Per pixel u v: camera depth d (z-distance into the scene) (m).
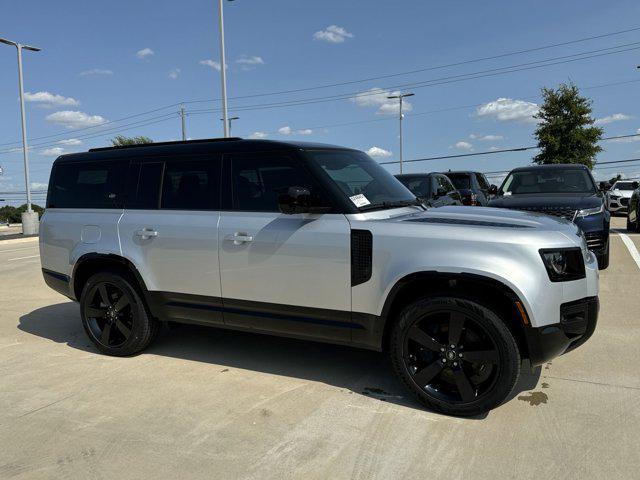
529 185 9.34
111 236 4.77
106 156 4.96
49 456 3.11
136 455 3.09
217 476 2.85
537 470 2.82
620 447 3.03
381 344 3.74
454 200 11.81
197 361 4.69
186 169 4.50
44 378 4.38
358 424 3.40
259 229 4.06
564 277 3.37
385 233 3.62
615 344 4.75
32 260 13.00
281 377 4.25
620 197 21.27
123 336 4.89
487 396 3.38
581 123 30.62
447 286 3.54
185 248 4.39
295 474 2.85
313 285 3.88
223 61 19.14
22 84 23.70
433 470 2.85
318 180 3.91
